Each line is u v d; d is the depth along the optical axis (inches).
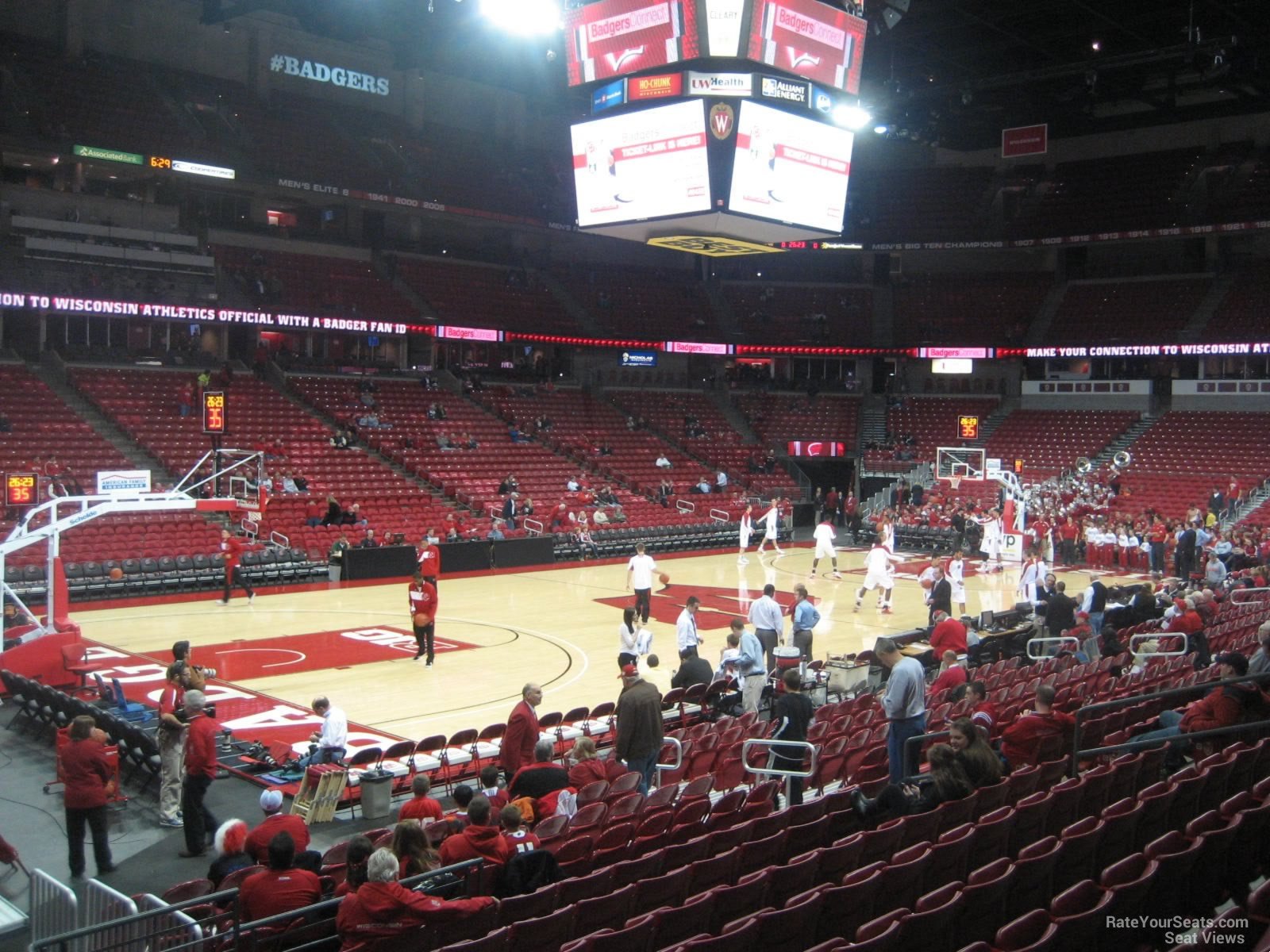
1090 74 1330.0
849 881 262.4
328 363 1482.5
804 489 1705.2
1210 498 1385.3
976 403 1818.4
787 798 407.5
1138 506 1449.3
